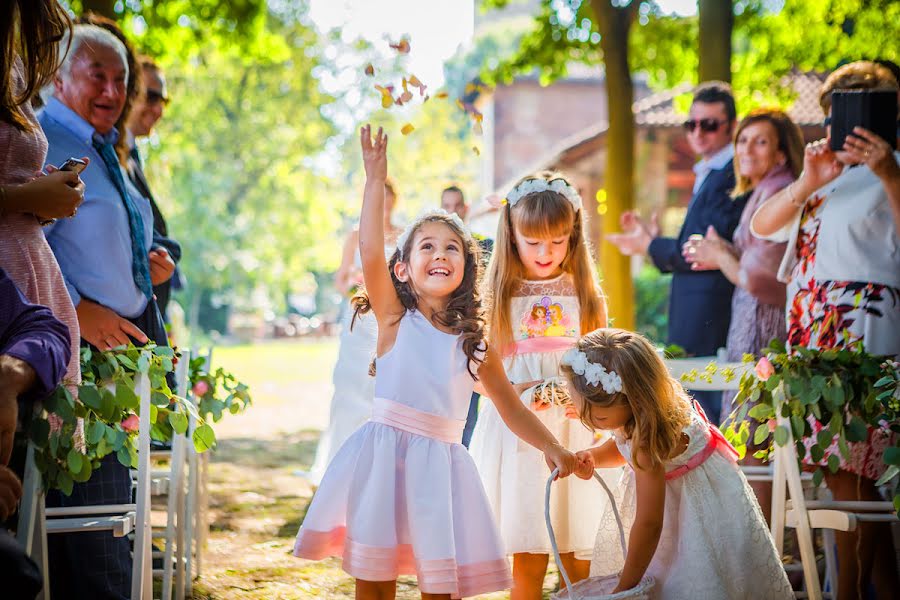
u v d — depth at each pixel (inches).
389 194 235.6
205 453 185.5
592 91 1146.7
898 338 142.9
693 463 116.5
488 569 110.2
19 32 108.3
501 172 1140.5
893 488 131.3
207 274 1190.9
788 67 449.7
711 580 111.9
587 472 119.9
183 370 146.5
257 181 1253.1
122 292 140.2
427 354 114.6
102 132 147.0
